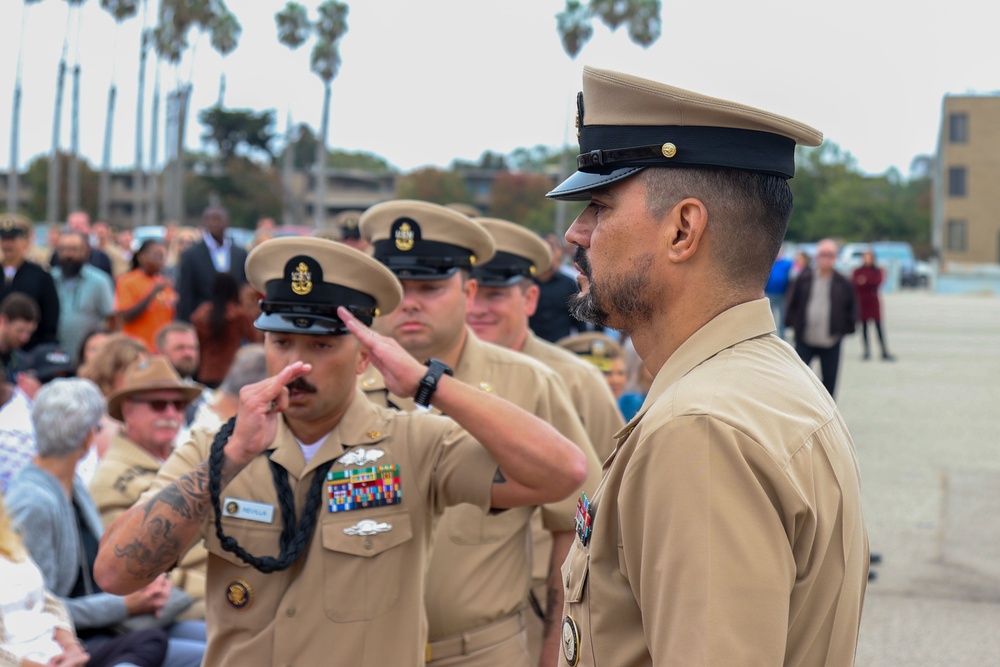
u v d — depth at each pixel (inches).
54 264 461.1
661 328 59.8
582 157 60.9
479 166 2965.1
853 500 55.6
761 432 52.0
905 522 255.6
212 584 92.8
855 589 55.9
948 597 203.9
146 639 137.0
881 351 676.7
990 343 762.2
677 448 52.0
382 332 126.0
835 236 2544.3
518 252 150.3
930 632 185.8
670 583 50.8
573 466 90.2
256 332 310.5
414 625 92.5
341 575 90.4
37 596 119.5
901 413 427.5
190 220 2412.6
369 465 93.5
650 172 58.1
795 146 60.6
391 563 91.7
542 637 120.0
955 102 1823.3
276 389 86.7
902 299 1411.2
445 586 112.8
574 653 59.7
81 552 146.0
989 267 1852.9
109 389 205.9
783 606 50.3
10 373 254.2
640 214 58.4
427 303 122.0
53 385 146.8
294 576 90.7
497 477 91.3
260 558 88.6
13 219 330.6
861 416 420.2
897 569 221.1
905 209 2559.1
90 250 526.9
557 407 122.6
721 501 50.4
